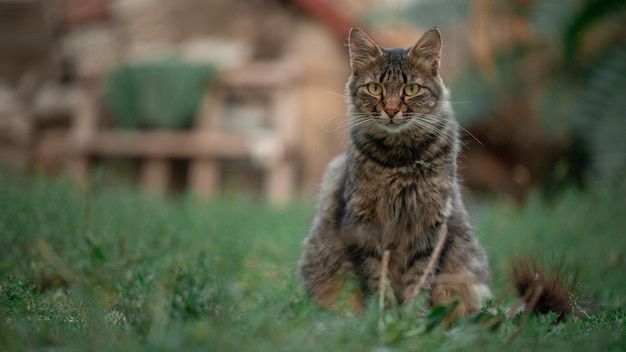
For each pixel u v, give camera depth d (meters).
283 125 17.66
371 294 5.75
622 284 6.81
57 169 19.66
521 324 4.50
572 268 6.26
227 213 10.70
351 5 19.61
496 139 17.61
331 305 5.60
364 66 6.26
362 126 5.97
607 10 13.62
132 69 18.42
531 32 15.73
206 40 19.73
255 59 19.31
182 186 19.52
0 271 6.47
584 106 13.42
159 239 8.01
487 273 6.06
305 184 18.22
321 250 5.95
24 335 4.07
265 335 4.06
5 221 7.73
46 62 20.89
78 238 7.17
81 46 20.66
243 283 6.38
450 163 5.89
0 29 20.77
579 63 14.92
